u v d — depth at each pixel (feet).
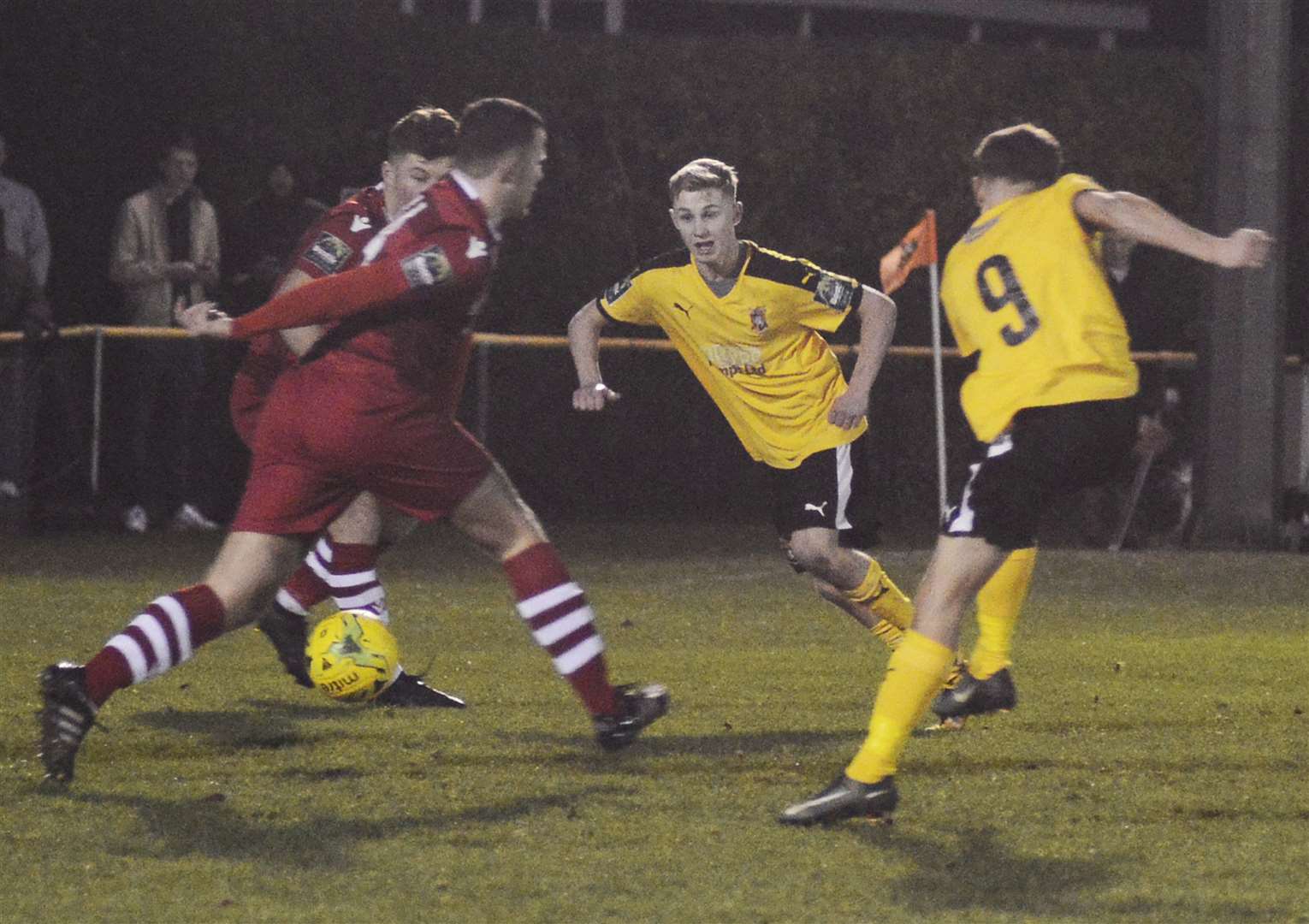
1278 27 145.89
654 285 74.64
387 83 165.78
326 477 57.47
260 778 59.67
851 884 48.88
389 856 50.98
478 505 59.26
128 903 46.55
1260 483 144.87
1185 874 50.06
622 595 113.09
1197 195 181.16
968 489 56.90
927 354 169.99
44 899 46.80
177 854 50.90
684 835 53.42
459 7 196.85
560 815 55.47
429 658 86.58
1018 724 70.18
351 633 68.95
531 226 171.53
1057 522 165.17
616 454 168.76
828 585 76.07
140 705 71.56
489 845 52.19
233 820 54.29
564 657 59.88
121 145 160.66
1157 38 223.30
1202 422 146.41
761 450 75.46
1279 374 145.48
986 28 217.15
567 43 170.81
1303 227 186.09
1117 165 179.63
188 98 160.86
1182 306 177.68
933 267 138.41
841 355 167.22
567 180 171.83
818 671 83.61
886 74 175.83
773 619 102.27
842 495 74.79
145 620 57.47
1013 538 56.39
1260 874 50.03
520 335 172.45
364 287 55.57
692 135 173.47
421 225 56.39
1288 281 186.19
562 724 69.10
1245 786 59.98
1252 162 145.48
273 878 48.83
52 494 148.36
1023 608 108.58
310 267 67.72
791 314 73.36
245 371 69.46
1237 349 144.87
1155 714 72.54
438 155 66.80
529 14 199.82
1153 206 56.75
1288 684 80.18
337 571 71.82
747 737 67.10
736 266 73.31
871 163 176.24
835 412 71.77
